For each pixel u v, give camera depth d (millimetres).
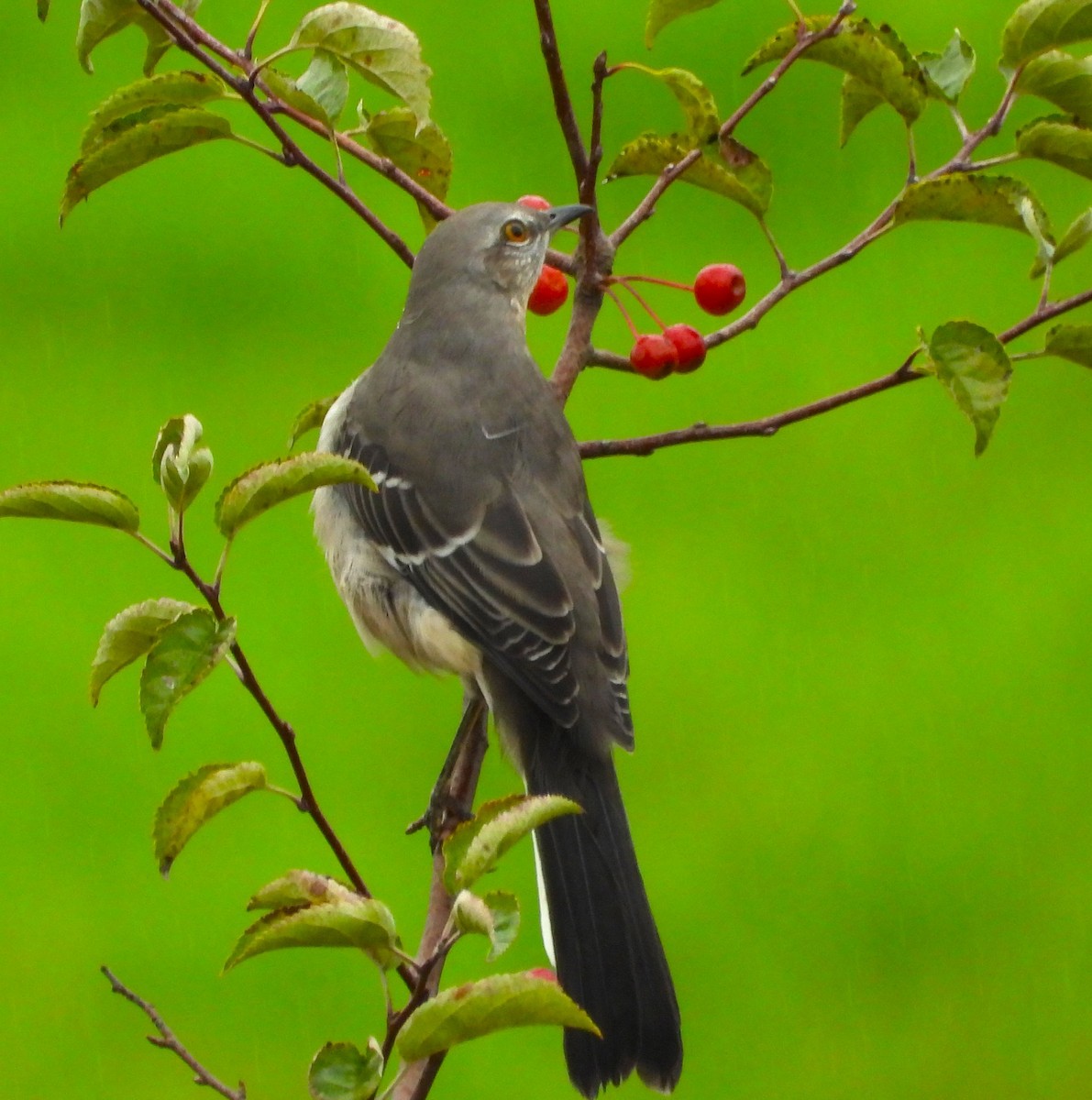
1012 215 7816
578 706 8078
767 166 8047
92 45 7840
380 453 8812
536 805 5332
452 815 8148
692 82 7504
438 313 9102
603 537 9391
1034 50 7723
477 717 8523
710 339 8383
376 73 7973
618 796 7934
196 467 5523
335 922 5234
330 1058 5246
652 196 8242
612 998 7262
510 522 8492
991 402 7215
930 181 7773
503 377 8883
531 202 9648
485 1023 5133
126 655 6172
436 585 8539
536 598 8320
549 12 7359
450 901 6504
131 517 5586
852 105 8539
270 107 8141
